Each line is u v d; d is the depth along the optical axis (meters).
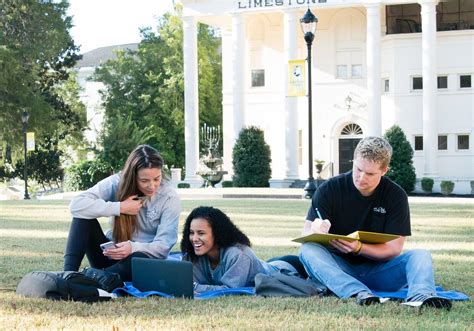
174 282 6.95
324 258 6.97
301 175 46.56
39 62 57.56
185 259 7.45
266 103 47.78
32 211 23.55
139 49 66.38
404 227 7.14
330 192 7.24
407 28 45.69
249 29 48.22
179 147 65.12
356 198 7.19
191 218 7.40
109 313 6.00
